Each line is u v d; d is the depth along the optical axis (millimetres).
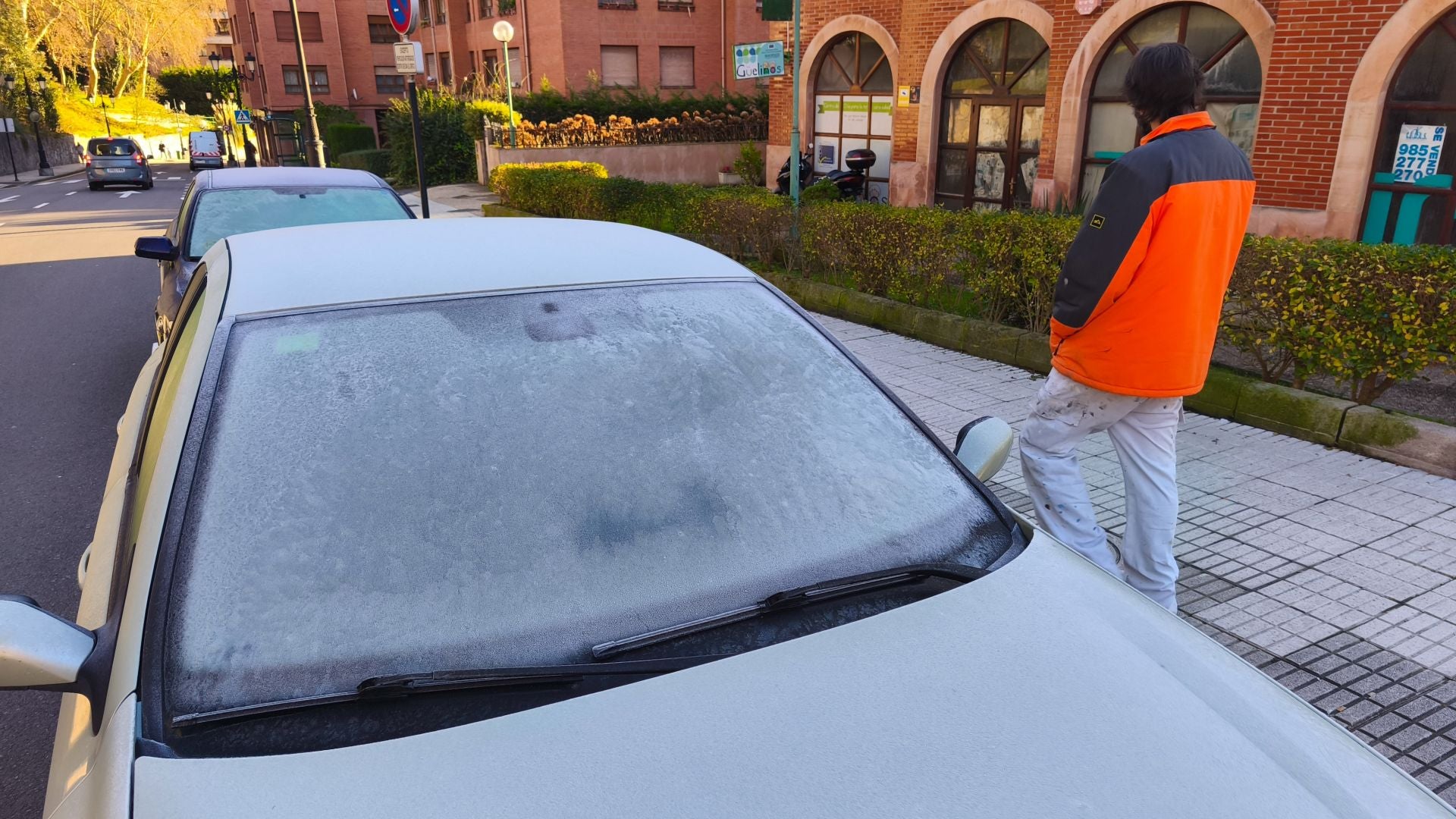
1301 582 3732
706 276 2373
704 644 1574
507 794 1274
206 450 1663
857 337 7867
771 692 1472
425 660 1463
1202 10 11070
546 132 23188
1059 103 12680
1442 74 8812
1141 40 11734
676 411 1951
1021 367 6875
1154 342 2898
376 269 2150
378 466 1690
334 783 1272
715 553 1725
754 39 30734
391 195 6633
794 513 1839
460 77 36781
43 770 2883
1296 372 5512
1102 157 12555
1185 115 2855
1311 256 5211
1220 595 3652
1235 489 4625
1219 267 2896
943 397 6152
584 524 1700
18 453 5641
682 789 1299
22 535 4496
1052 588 1771
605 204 12656
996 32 14227
